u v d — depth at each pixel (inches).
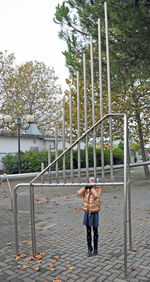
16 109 935.7
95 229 153.4
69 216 249.9
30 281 123.6
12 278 126.9
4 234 197.8
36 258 149.2
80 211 271.0
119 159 836.6
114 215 248.7
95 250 152.9
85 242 175.8
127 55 340.8
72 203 316.5
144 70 331.6
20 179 535.5
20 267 138.6
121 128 608.1
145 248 161.0
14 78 930.7
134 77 346.0
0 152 659.4
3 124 946.1
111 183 137.9
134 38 305.1
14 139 698.2
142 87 546.3
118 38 327.3
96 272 130.5
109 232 195.3
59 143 804.6
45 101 1052.5
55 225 218.8
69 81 601.3
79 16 348.5
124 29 307.9
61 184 148.1
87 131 151.5
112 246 166.1
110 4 308.8
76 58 386.6
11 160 587.8
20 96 1000.2
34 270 135.1
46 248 166.1
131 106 563.5
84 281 121.7
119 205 295.7
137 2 309.9
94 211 151.9
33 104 1038.4
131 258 146.5
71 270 133.6
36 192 410.9
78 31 382.0
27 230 206.5
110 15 304.3
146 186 452.8
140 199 330.0
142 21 309.3
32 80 1027.9
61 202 324.2
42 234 195.6
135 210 268.5
